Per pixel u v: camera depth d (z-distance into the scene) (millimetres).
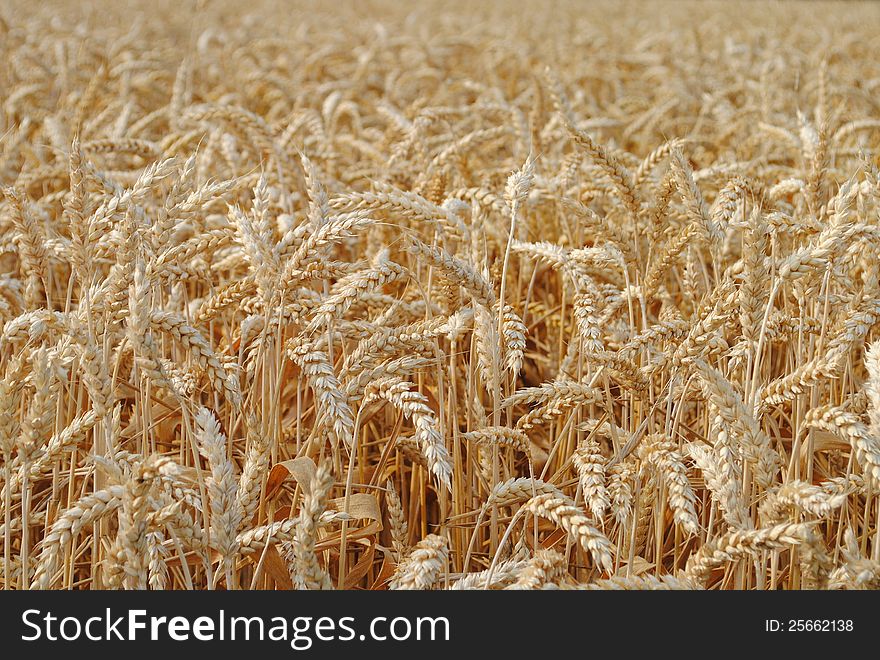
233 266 4523
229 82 11141
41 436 2871
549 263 3992
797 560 3301
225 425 4062
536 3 28156
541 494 3119
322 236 3184
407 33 18000
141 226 3449
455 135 7109
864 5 28016
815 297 3781
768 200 4391
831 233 3025
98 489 3180
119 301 3102
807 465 3459
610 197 5652
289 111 10258
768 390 3039
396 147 6133
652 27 21312
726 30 18594
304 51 14078
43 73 10797
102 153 6305
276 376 3650
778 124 8141
